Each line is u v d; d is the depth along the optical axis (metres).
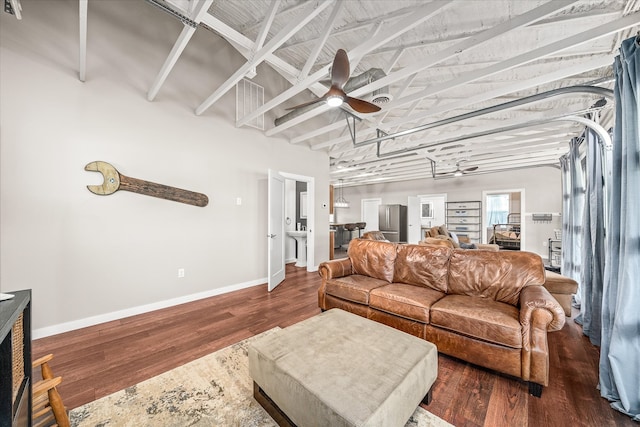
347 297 2.66
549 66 2.73
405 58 2.84
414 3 2.06
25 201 2.30
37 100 2.35
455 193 8.62
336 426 1.05
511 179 7.60
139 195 2.94
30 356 1.13
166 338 2.35
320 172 5.41
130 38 2.90
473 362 1.85
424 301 2.16
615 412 1.49
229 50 3.79
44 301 2.38
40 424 1.20
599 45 2.31
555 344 2.30
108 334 2.42
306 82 2.50
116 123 2.79
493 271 2.31
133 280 2.89
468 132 3.91
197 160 3.42
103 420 1.42
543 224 7.09
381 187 10.44
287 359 1.38
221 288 3.67
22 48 2.29
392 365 1.33
